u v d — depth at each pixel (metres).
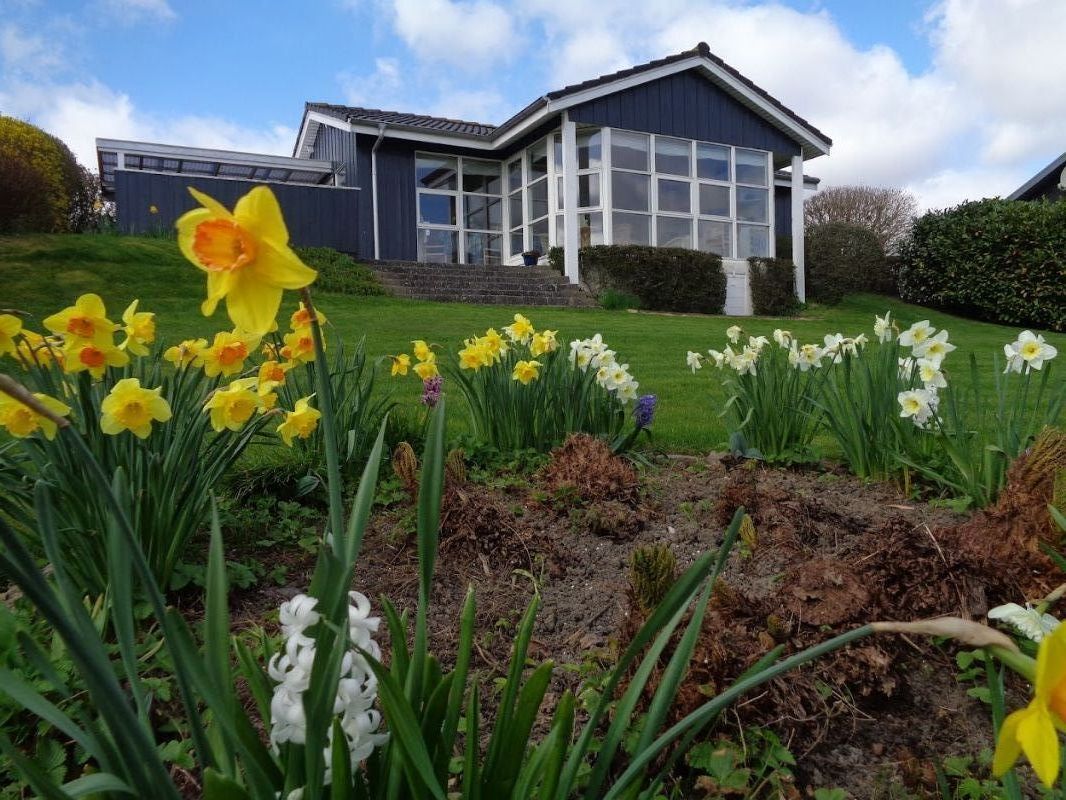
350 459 3.35
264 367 2.75
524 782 1.02
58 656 1.76
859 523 2.92
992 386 6.32
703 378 6.99
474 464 3.75
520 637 1.02
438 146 16.69
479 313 11.58
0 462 2.10
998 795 1.50
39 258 11.32
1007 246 17.09
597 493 3.15
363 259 14.99
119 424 1.77
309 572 2.57
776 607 1.96
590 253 14.84
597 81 14.86
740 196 17.05
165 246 12.84
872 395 3.73
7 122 15.67
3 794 1.46
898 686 1.87
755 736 1.66
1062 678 0.54
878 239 18.56
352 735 0.92
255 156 16.77
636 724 1.67
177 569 2.28
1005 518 2.26
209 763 0.90
